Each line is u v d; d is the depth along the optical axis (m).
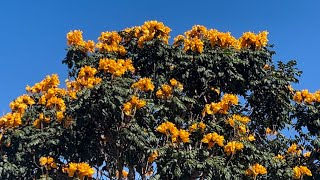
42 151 10.22
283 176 10.73
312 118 11.92
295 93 12.20
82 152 10.60
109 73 10.11
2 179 10.27
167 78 11.00
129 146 10.06
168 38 11.34
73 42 11.42
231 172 9.28
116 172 11.75
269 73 11.23
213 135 9.48
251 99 11.41
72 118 10.09
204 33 11.80
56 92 11.15
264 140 12.06
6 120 10.52
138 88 10.11
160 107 9.89
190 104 10.77
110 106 9.62
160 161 9.34
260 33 11.06
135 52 11.48
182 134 9.38
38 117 11.06
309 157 12.18
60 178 10.52
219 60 10.50
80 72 9.89
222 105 10.19
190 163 9.00
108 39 11.87
